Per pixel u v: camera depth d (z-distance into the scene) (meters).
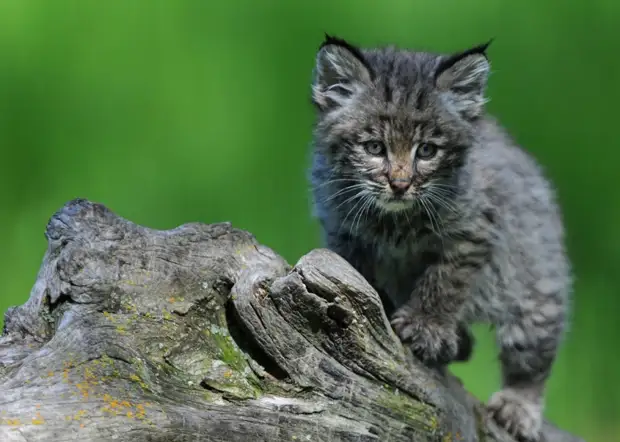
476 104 10.47
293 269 8.32
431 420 8.58
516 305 11.03
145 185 18.81
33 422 6.86
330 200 10.45
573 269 14.50
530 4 19.84
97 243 8.27
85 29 20.08
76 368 7.37
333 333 8.22
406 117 10.02
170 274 8.25
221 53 19.92
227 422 7.51
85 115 19.52
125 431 7.05
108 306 8.00
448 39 19.62
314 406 7.99
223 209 18.58
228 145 19.12
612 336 16.95
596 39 19.59
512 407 11.13
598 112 19.02
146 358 7.68
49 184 18.91
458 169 10.23
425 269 10.39
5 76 19.64
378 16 20.03
